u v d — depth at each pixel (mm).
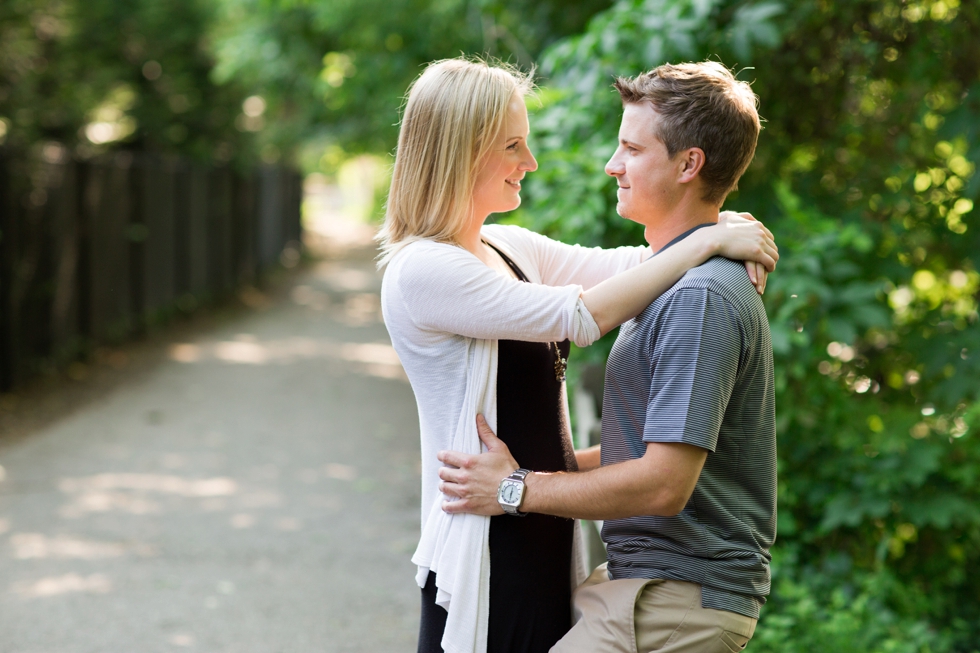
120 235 14727
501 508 2355
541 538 2461
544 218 4977
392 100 12688
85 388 11680
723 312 2215
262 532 6793
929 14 5855
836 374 6062
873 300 5379
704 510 2309
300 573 6016
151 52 19641
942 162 6121
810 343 5141
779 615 4902
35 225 11500
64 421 10031
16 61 13648
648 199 2424
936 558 5715
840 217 5930
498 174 2496
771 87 5988
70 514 7070
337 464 8711
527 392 2496
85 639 4941
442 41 12234
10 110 13289
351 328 17922
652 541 2352
